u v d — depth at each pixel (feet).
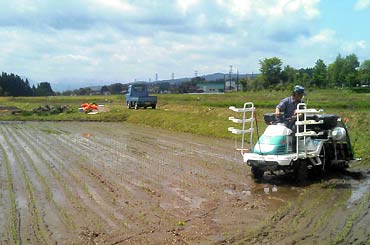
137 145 54.39
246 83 328.90
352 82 289.74
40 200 27.73
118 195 28.99
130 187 31.30
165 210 25.43
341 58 302.66
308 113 33.14
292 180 33.06
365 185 31.17
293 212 24.67
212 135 63.62
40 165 40.27
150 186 31.58
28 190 30.42
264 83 315.37
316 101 125.59
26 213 24.93
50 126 85.87
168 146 53.11
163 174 35.86
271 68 313.53
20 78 382.01
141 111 104.78
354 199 27.30
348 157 34.91
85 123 93.97
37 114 111.65
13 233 21.44
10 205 26.53
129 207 26.12
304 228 21.91
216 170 37.29
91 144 55.72
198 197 28.40
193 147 51.90
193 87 392.47
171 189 30.63
